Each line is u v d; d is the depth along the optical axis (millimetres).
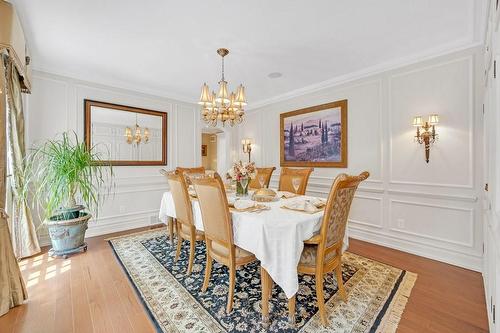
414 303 1813
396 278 2189
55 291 1972
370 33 2301
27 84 2514
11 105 2303
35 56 2795
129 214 3773
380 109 3070
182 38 2393
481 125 2336
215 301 1837
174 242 3102
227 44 2510
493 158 1425
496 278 1208
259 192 2324
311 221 1634
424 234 2723
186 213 2268
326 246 1630
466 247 2443
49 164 2645
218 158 6008
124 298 1878
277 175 4484
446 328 1549
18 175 2502
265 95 4426
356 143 3324
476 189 2369
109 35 2336
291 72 3283
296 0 1830
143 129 3932
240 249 1811
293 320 1570
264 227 1543
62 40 2428
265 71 3250
